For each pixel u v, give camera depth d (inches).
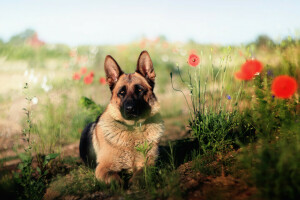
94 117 97.0
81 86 120.0
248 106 75.9
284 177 52.2
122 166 72.1
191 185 60.5
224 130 73.0
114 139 71.6
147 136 72.6
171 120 119.0
